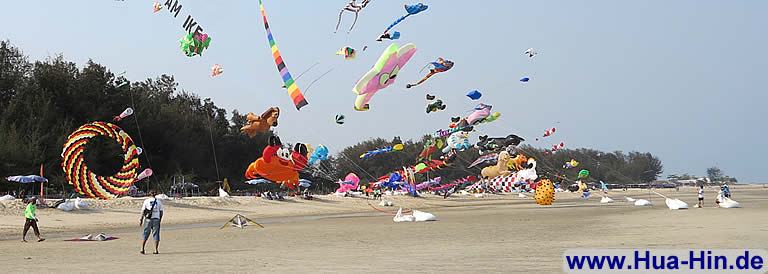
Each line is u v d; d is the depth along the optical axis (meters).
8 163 49.84
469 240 19.44
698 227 21.86
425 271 12.21
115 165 60.88
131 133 65.06
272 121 24.02
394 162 116.56
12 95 60.41
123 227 32.25
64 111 60.28
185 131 72.44
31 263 14.95
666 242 16.72
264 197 55.62
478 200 79.19
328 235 23.11
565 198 80.56
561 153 116.19
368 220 34.84
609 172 140.62
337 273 12.14
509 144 48.88
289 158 25.73
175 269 13.24
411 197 71.88
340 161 114.50
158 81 89.06
